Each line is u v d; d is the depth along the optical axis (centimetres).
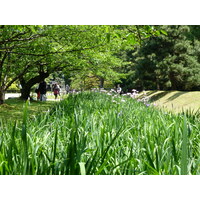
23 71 1490
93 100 955
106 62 1436
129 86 3272
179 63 2189
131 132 391
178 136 343
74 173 196
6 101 1745
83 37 996
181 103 1798
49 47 965
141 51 2359
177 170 221
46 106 1414
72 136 208
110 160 260
